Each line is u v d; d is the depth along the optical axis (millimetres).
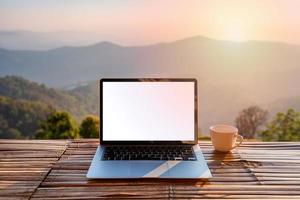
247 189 1009
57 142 1417
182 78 1352
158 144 1322
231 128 1342
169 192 992
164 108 1342
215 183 1047
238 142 1381
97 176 1073
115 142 1324
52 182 1054
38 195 978
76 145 1378
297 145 1389
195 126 1333
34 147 1350
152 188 1017
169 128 1333
